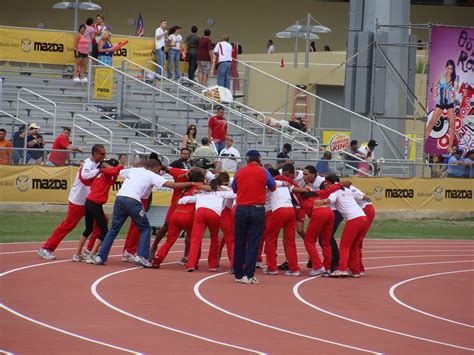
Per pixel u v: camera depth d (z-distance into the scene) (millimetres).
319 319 19219
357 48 49719
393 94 49438
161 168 26344
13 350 14906
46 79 48375
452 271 28609
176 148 44000
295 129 49875
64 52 48844
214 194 25734
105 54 49344
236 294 22062
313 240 26016
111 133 41969
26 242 30719
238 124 50438
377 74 49406
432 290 24359
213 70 57594
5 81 48000
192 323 18062
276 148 48281
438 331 18484
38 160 39219
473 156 47188
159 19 71438
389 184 43844
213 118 42750
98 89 46969
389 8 49219
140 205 25734
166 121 48156
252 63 59625
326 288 23797
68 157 39219
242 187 23844
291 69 59281
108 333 16656
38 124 44688
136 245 27016
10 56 48062
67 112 46094
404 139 49875
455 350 16594
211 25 72062
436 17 72938
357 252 26109
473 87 48094
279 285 23938
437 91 47781
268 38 72438
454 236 39656
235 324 18188
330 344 16594
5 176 37969
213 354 15312
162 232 26672
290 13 72188
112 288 22016
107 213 38531
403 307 21375
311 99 59625
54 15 70312
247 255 23938
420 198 44781
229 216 25891
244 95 58500
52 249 26734
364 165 45156
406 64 49812
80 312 18688
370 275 26906
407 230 40812
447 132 47906
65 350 15070
